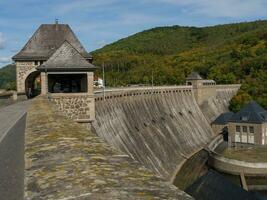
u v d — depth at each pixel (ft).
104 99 240.94
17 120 113.29
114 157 29.89
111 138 222.48
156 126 317.63
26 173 27.02
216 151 348.79
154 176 24.00
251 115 383.65
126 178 23.52
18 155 61.72
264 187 256.93
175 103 403.34
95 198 20.43
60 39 246.06
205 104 472.44
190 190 193.98
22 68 239.09
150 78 634.02
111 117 242.99
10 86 444.96
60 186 23.11
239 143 384.68
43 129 48.83
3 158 59.67
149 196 19.93
